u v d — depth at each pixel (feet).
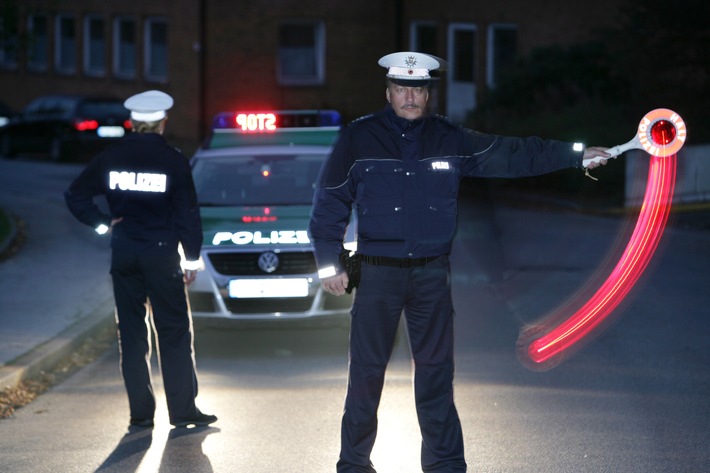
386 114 25.62
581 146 25.81
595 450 29.71
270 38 145.48
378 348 26.03
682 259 65.26
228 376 39.55
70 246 68.28
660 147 25.58
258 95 146.30
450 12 140.46
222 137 52.19
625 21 108.68
